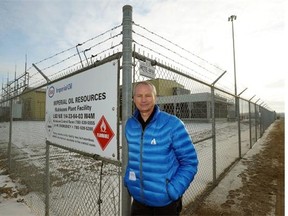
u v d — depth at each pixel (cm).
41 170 533
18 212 380
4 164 693
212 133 500
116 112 216
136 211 203
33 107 558
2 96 863
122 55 214
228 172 645
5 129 846
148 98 188
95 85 249
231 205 420
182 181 180
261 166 731
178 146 183
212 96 496
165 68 284
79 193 386
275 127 3016
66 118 311
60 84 333
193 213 382
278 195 470
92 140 252
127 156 211
